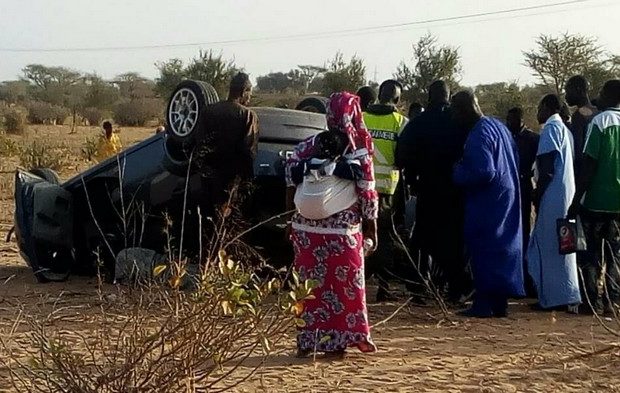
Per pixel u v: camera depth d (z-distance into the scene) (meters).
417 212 9.31
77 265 10.96
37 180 11.02
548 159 9.12
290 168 7.13
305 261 7.14
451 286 9.34
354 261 7.09
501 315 8.91
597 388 6.54
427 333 8.18
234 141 9.06
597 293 9.04
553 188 9.12
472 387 6.52
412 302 9.43
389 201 9.42
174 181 9.84
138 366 5.42
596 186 8.87
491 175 8.59
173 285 5.55
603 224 8.95
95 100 72.94
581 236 8.95
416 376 6.78
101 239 10.69
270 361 7.11
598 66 42.94
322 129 10.16
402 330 8.28
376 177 9.41
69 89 92.81
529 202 9.93
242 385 6.42
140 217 10.24
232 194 8.56
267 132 9.73
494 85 40.75
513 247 8.77
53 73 99.88
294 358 7.21
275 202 9.48
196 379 5.60
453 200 9.12
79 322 7.93
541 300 9.19
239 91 9.16
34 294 9.66
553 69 43.28
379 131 9.43
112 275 10.63
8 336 7.37
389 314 8.98
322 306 7.14
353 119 7.07
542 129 9.30
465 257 9.27
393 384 6.57
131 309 6.80
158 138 10.30
